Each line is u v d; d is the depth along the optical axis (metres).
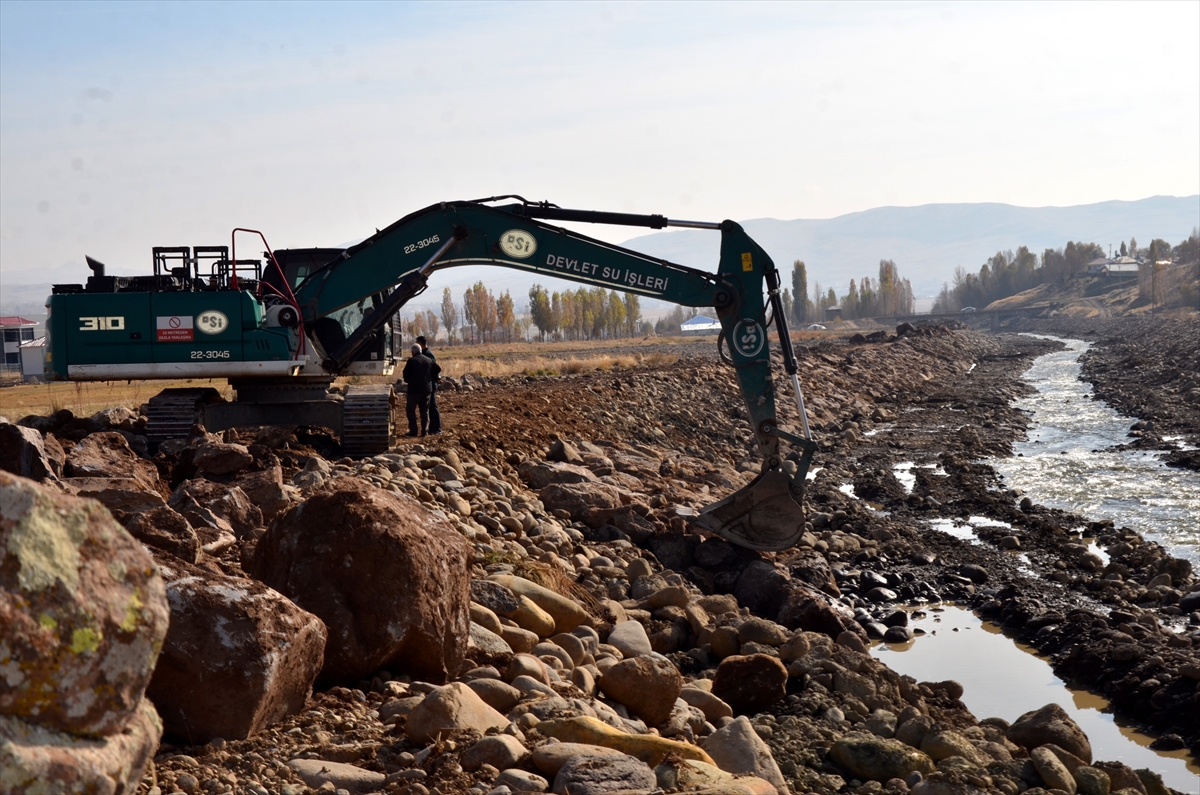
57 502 2.79
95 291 15.53
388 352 17.27
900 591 14.08
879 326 195.38
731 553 13.84
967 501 19.69
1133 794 7.26
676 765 5.54
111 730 2.83
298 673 5.93
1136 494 20.30
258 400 16.33
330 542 6.70
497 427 20.11
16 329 90.25
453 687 5.91
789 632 10.48
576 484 15.12
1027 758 7.89
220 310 15.05
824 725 8.39
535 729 5.99
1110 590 13.49
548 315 149.38
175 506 9.53
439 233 14.27
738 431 28.41
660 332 195.00
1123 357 64.00
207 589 5.55
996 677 10.96
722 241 13.45
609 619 10.41
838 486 21.95
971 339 92.56
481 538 11.33
